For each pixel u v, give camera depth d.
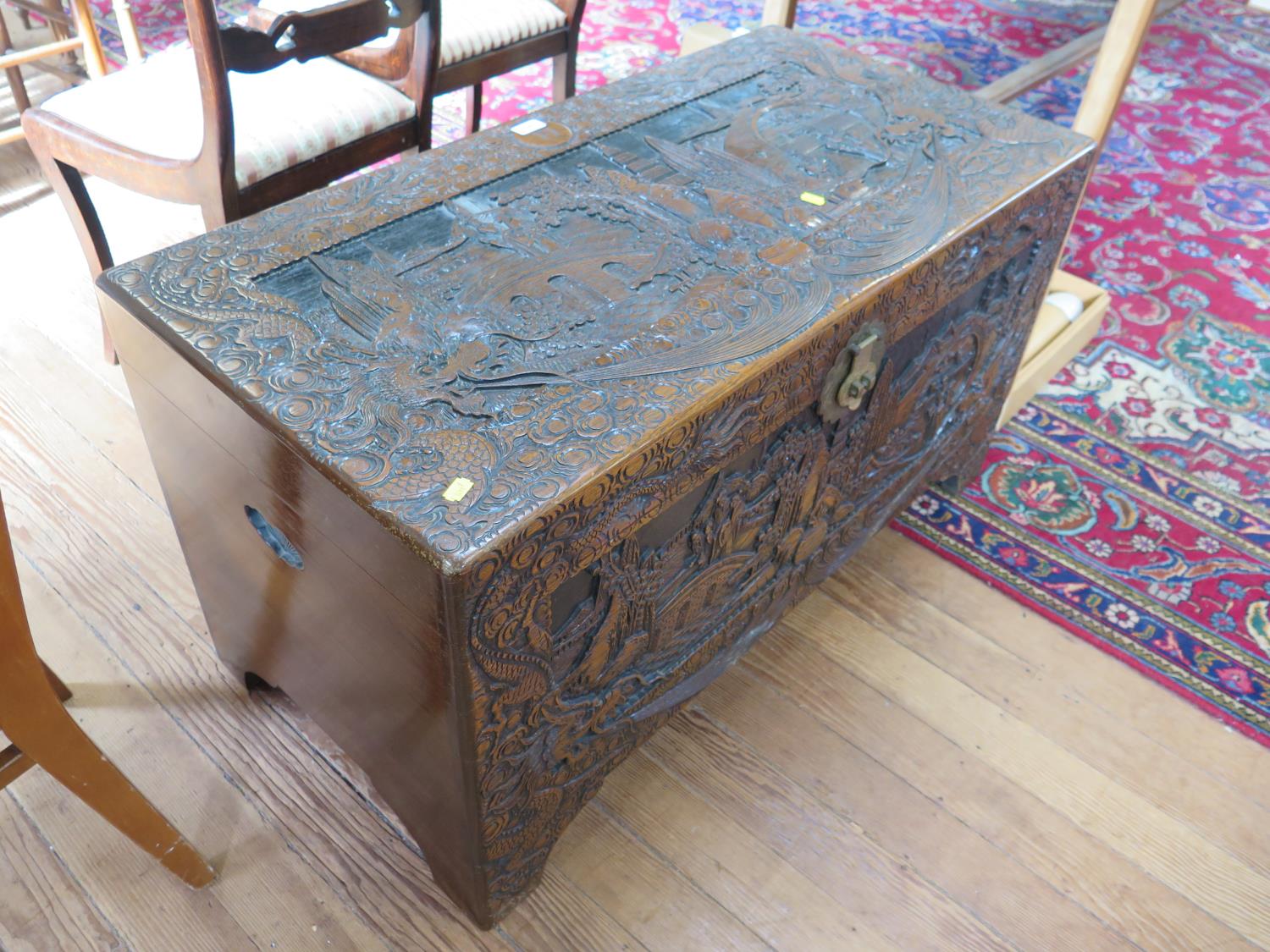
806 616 1.50
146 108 1.49
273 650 1.14
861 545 1.47
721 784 1.28
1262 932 1.17
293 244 1.01
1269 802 1.30
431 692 0.85
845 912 1.16
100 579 1.44
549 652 0.89
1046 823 1.26
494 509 0.75
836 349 1.03
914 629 1.49
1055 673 1.44
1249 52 3.55
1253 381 2.02
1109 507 1.71
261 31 1.26
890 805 1.27
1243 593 1.57
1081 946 1.14
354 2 1.35
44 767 0.89
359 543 0.80
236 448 0.89
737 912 1.15
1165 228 2.50
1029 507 1.70
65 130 1.48
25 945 1.07
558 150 1.23
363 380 0.86
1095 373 2.02
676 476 0.89
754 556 1.18
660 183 1.19
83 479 1.58
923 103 1.41
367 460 0.78
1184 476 1.78
